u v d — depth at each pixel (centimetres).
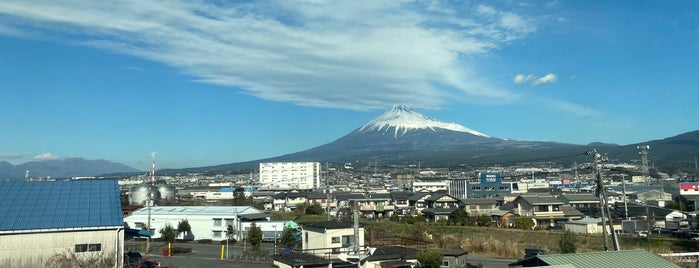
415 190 11556
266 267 3516
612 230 2842
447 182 11062
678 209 6669
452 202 7344
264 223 5369
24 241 2372
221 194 10706
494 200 7419
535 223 5875
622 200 7675
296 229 5041
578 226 5334
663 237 4628
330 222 4128
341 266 3150
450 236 5066
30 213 2480
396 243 4366
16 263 2344
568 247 4019
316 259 3238
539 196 6669
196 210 5731
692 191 7750
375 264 3111
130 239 5353
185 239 5447
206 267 3516
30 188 2694
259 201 9269
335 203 8694
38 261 2381
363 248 3397
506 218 6225
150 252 4400
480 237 5109
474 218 6078
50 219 2466
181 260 3875
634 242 4441
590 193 7869
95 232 2495
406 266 3103
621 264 2028
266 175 14850
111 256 2481
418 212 7281
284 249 4069
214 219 5469
